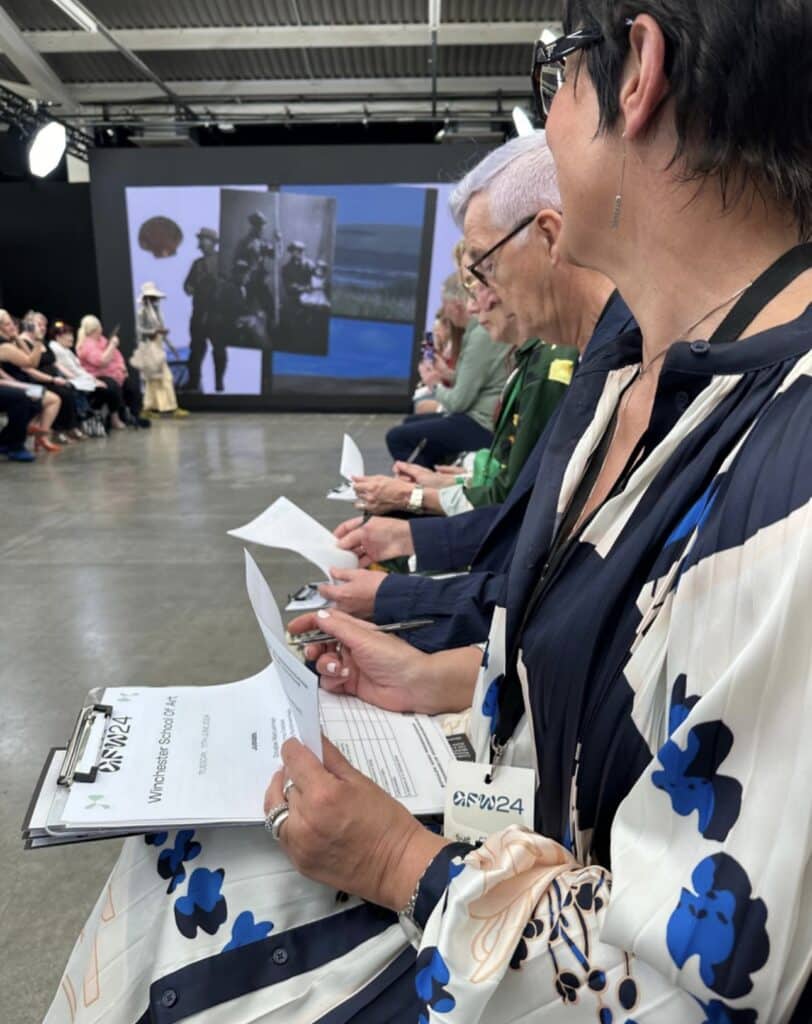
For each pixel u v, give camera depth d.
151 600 2.79
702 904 0.36
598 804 0.49
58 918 1.30
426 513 1.73
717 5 0.40
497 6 7.31
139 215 8.78
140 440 6.77
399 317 8.91
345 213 8.65
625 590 0.47
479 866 0.47
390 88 9.36
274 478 4.91
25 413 5.58
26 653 2.34
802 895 0.34
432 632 1.00
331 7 7.41
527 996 0.43
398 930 0.58
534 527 0.63
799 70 0.40
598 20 0.45
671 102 0.44
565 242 0.55
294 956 0.57
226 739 0.72
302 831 0.54
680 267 0.48
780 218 0.45
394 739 0.80
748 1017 0.35
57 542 3.51
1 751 1.80
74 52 8.42
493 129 10.10
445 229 8.67
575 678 0.50
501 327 1.22
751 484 0.38
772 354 0.43
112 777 0.64
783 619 0.34
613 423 0.63
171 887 0.61
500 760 0.66
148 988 0.58
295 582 2.96
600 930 0.40
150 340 8.56
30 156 6.56
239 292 8.90
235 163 8.59
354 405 9.20
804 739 0.34
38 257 10.60
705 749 0.37
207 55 8.62
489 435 2.71
